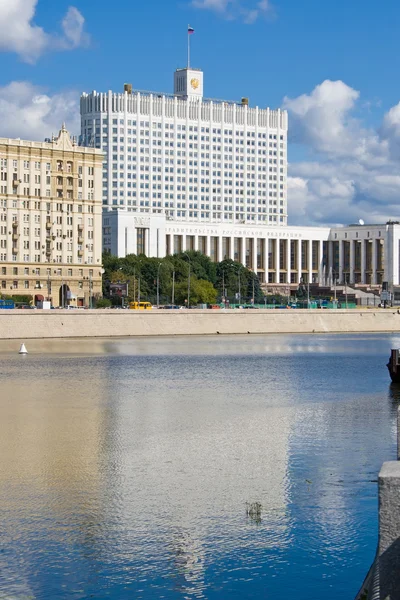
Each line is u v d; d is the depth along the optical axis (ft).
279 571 123.75
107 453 206.90
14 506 157.07
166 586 118.73
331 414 274.16
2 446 216.13
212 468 189.26
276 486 171.94
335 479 177.78
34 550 133.08
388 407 292.61
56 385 363.35
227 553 131.34
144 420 260.01
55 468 189.47
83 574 122.93
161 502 159.63
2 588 118.32
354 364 485.56
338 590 116.47
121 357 525.34
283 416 269.23
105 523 146.51
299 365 476.95
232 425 249.75
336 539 137.28
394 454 205.05
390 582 70.08
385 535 70.33
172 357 527.40
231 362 494.18
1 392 336.08
